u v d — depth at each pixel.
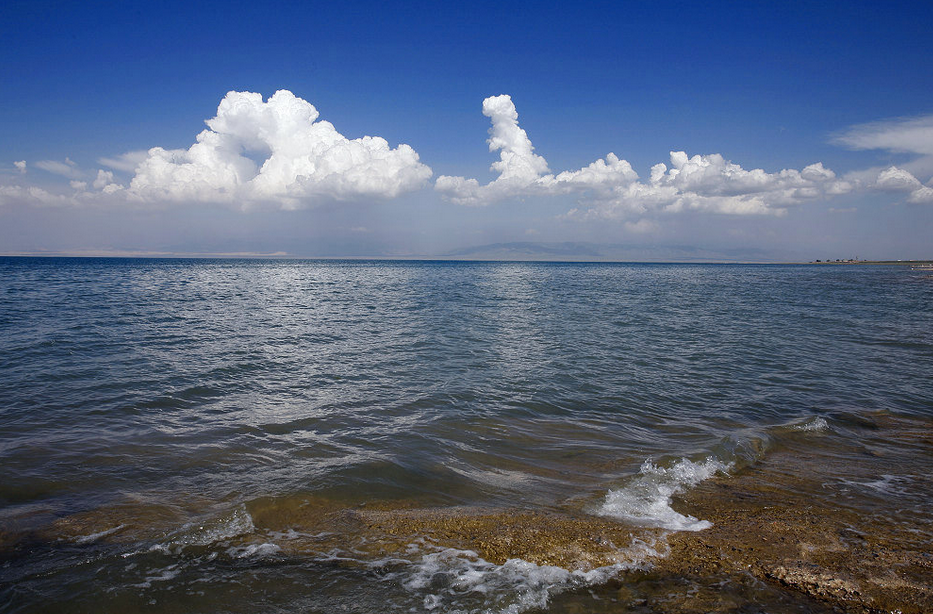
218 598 4.57
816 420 10.58
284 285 58.03
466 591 4.70
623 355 17.59
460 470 7.89
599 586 4.81
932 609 4.47
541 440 9.39
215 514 6.18
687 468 7.97
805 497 6.99
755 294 49.28
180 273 82.88
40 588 4.66
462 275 100.06
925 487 7.39
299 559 5.23
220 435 9.27
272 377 13.88
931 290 55.34
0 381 12.42
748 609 4.46
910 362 16.80
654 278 91.31
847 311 32.72
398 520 6.17
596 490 7.17
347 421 10.27
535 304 37.12
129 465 7.77
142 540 5.56
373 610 4.42
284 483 7.21
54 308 27.56
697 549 5.51
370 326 24.41
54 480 7.14
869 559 5.32
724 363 16.44
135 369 14.16
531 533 5.84
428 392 12.55
